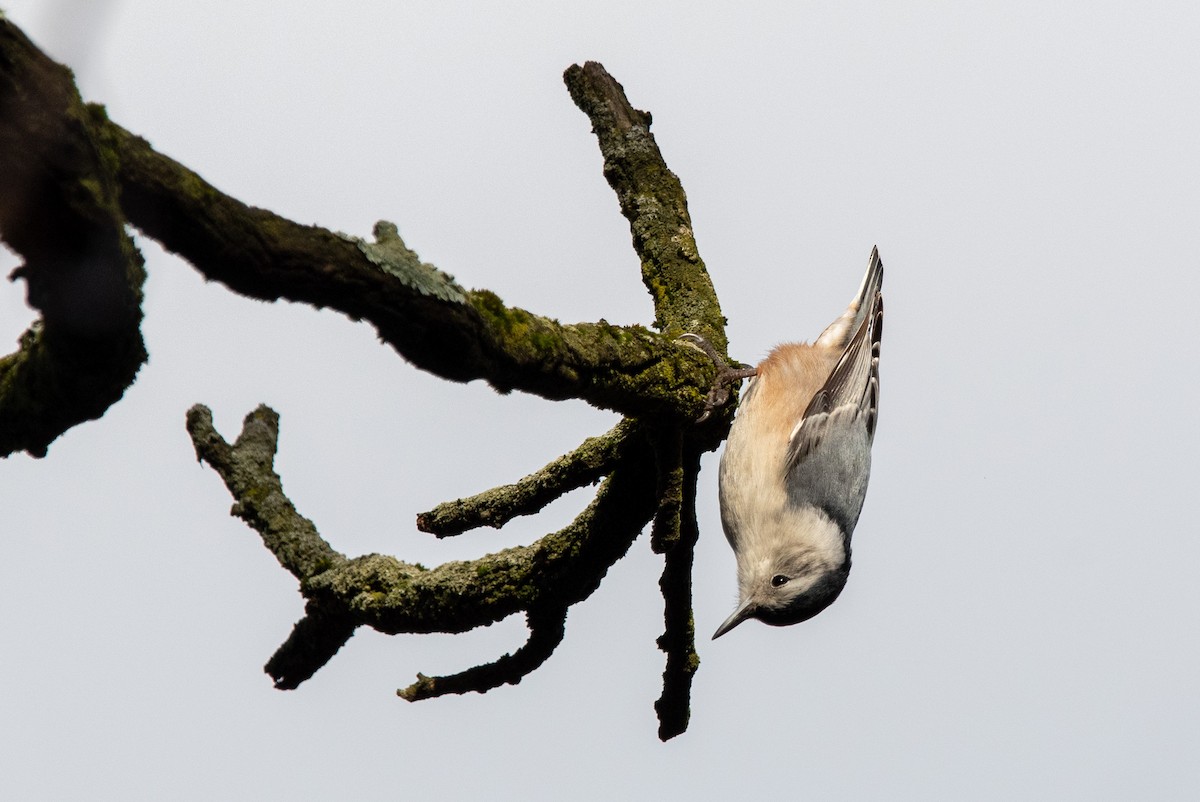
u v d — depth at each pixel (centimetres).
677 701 799
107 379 450
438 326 499
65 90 352
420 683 802
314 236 450
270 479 823
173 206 404
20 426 489
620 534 770
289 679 822
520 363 566
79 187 361
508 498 790
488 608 770
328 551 805
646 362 670
